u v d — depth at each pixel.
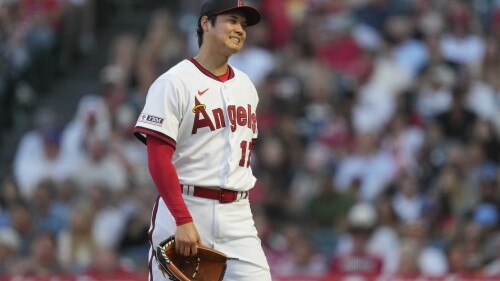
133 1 55.81
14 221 38.22
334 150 40.72
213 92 17.73
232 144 17.77
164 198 17.06
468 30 46.22
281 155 39.78
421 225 34.97
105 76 45.53
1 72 48.16
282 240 36.75
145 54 46.12
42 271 35.97
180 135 17.62
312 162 39.59
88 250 37.06
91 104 43.88
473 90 42.69
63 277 33.00
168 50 46.56
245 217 17.97
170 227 17.59
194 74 17.72
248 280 17.72
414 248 34.19
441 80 42.66
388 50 44.56
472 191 38.16
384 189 38.69
